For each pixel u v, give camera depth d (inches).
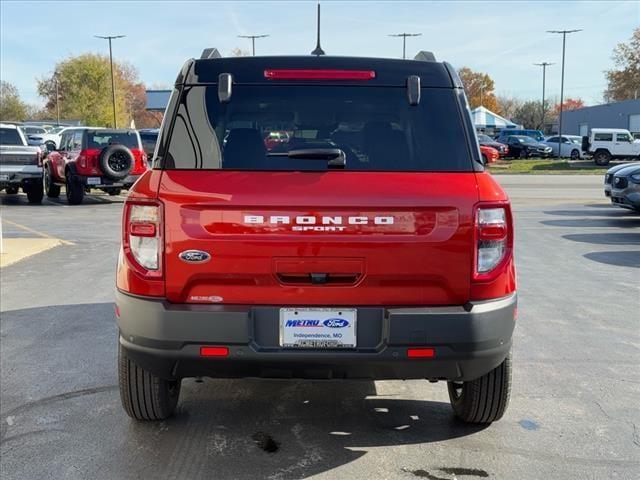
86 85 3218.5
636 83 2780.5
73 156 683.4
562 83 2124.8
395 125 138.3
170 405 162.2
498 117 2429.9
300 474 138.6
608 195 596.4
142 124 4451.3
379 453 148.4
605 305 285.1
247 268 128.0
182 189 129.4
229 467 141.7
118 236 474.9
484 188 131.6
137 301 130.8
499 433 159.5
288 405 176.9
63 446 151.3
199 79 140.3
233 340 127.6
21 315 263.7
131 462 143.9
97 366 204.5
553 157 1984.5
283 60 141.4
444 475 138.6
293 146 137.9
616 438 157.1
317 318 128.9
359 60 141.8
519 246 444.8
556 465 143.4
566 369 204.8
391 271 128.4
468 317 128.4
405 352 128.3
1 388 186.4
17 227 518.9
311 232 127.4
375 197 127.6
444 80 141.7
